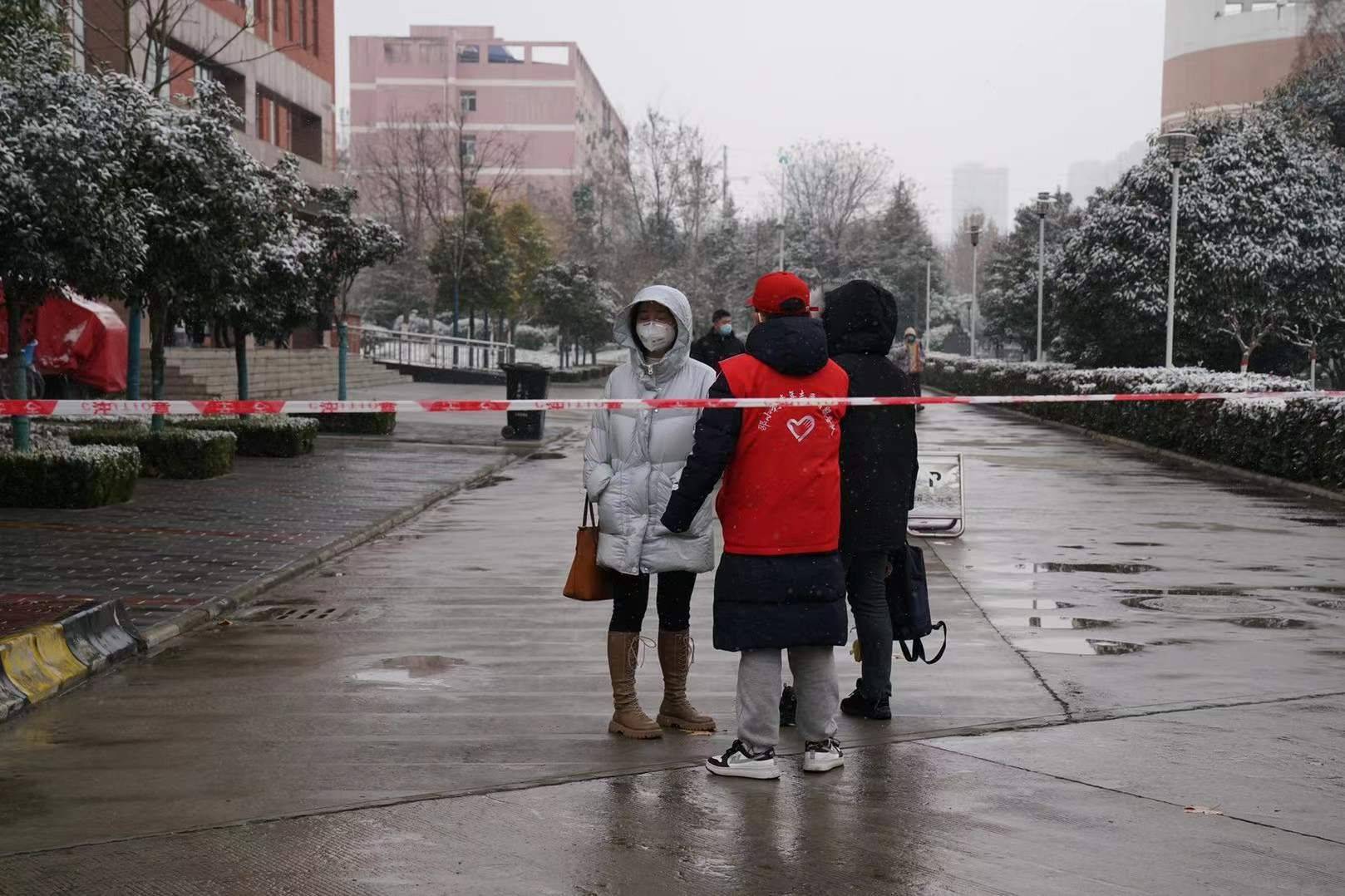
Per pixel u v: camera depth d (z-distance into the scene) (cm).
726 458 494
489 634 784
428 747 541
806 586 495
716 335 1205
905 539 595
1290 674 681
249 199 1608
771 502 495
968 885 395
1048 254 5259
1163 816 456
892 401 553
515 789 485
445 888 390
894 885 394
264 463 1912
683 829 442
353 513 1350
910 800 474
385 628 805
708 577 1015
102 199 1284
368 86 11175
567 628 802
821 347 509
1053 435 2822
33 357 2336
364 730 569
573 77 11350
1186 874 404
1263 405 1820
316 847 423
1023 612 859
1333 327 3569
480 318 7262
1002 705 614
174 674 678
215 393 3039
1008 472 1939
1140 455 2272
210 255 1600
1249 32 7625
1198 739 554
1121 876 402
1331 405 1619
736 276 7200
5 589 880
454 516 1393
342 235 2603
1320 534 1268
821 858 416
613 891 389
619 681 561
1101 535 1251
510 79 11325
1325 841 432
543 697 630
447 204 7831
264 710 604
